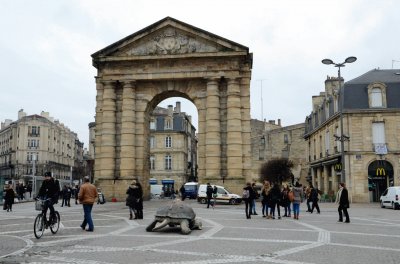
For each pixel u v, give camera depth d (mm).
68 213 23031
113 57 36375
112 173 36000
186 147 72562
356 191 39719
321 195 45375
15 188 51688
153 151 68938
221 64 35438
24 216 21109
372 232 14219
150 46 36500
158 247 10609
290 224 17047
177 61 36031
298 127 69312
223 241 11734
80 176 112938
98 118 37438
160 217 13898
